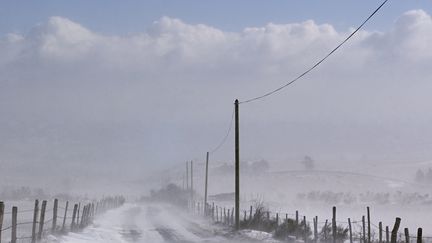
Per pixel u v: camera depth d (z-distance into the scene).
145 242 46.50
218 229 64.81
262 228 59.50
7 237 38.91
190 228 66.50
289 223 51.53
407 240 35.03
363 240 44.91
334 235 43.44
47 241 39.06
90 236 49.31
